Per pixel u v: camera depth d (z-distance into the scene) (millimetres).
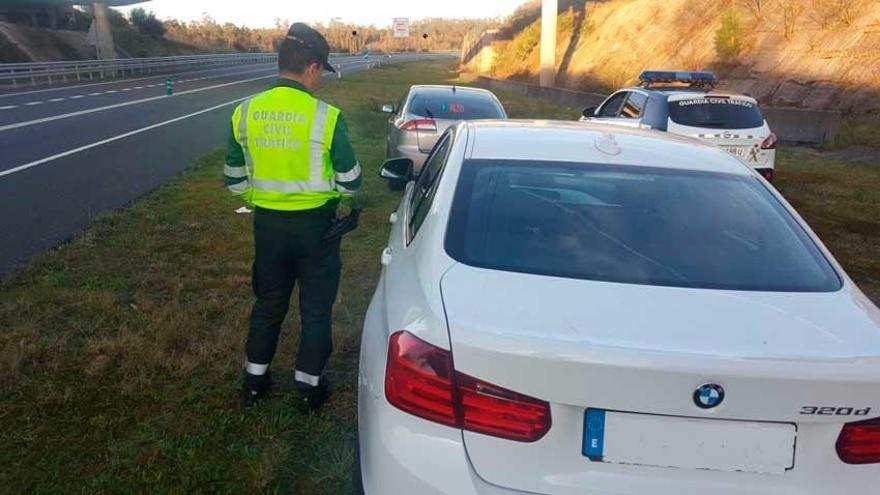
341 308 5414
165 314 5012
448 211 2924
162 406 3834
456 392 2127
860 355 2150
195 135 16000
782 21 23719
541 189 3088
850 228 8742
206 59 59000
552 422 2074
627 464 2084
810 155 14828
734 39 24297
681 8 30281
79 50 54094
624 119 11398
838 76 19688
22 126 16547
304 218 3545
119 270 6090
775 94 20953
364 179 10859
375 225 8031
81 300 5262
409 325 2318
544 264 2631
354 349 4672
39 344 4445
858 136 15383
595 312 2291
